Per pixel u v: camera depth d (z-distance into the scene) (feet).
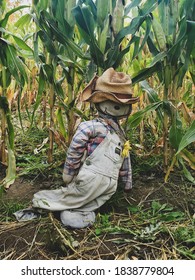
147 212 5.95
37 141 8.99
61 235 5.06
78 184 5.54
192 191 6.66
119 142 5.74
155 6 6.28
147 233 5.34
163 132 6.96
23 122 10.39
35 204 5.73
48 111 11.19
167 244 5.20
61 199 5.67
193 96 8.66
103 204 6.12
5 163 7.50
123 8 6.26
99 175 5.52
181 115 8.14
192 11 6.33
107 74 5.58
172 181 6.98
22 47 6.88
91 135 5.57
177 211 6.06
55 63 6.73
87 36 6.21
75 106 7.47
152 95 7.00
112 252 5.01
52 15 6.50
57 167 7.33
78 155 5.57
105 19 6.30
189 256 4.97
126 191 6.20
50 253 5.01
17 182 6.96
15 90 9.16
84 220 5.51
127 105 5.68
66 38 6.30
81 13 6.03
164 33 6.56
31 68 10.72
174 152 7.02
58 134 7.04
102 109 5.66
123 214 5.96
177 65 6.74
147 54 8.41
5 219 5.78
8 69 6.94
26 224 5.59
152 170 7.30
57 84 7.01
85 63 7.24
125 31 6.16
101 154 5.57
